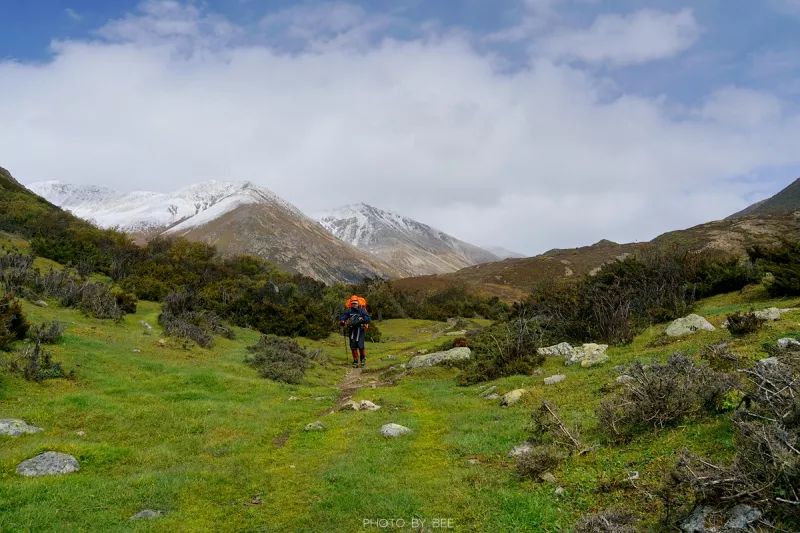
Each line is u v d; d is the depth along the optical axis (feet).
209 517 27.66
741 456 19.76
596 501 24.06
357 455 35.83
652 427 30.01
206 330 92.43
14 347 56.70
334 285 235.61
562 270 442.09
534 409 41.81
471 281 442.91
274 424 45.96
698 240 306.35
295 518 27.25
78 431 39.81
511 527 23.56
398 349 115.85
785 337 40.45
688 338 52.21
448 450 35.83
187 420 44.39
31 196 272.51
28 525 24.98
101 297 90.89
